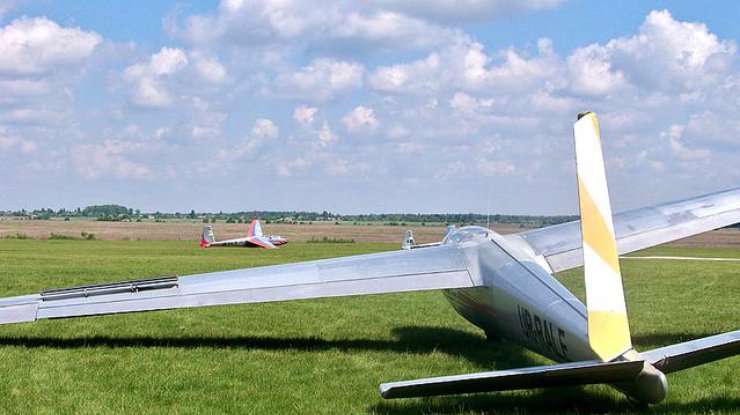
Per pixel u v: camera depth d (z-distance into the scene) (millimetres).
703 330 12539
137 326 13031
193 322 13594
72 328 12688
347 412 6965
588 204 5992
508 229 49875
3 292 18469
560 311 7609
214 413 6980
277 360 9703
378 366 9289
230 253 49781
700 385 7977
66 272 25875
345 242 85062
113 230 134125
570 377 5824
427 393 5961
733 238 103000
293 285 10344
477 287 9898
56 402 7418
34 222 197125
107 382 8328
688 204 12281
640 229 11461
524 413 6680
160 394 7746
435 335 12078
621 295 6043
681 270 29500
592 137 6105
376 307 16359
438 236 107562
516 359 9734
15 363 9422
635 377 5848
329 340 11523
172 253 48125
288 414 6934
